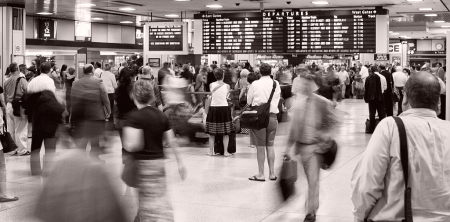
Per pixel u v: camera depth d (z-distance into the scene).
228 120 10.26
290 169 6.41
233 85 14.58
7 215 5.96
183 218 5.91
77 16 25.06
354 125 15.62
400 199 2.71
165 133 4.79
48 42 26.86
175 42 19.09
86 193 3.38
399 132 2.72
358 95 27.86
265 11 17.89
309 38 17.62
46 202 3.39
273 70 20.02
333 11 17.44
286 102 14.54
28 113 8.20
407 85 2.88
